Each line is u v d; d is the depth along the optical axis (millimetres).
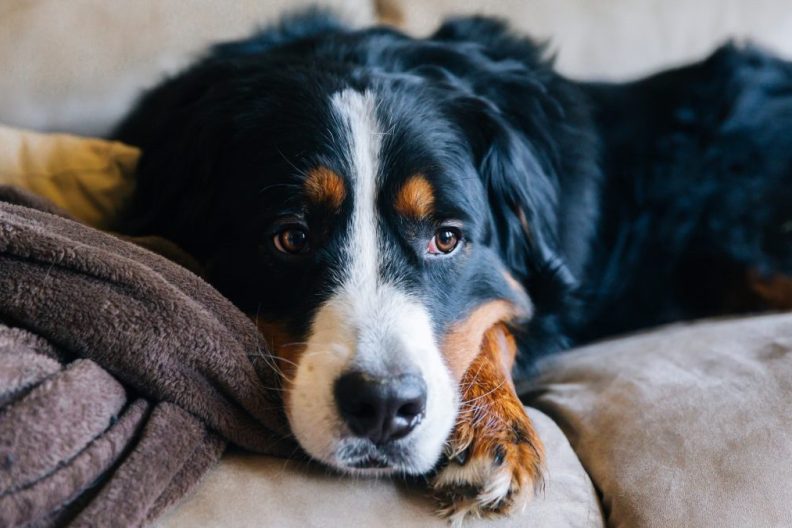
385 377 1152
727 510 1181
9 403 942
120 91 2025
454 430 1245
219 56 1776
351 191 1354
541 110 1776
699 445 1266
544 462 1240
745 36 2473
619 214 2078
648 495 1213
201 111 1532
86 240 1177
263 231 1380
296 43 1724
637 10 2373
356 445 1156
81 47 1995
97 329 1050
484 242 1524
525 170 1611
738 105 2209
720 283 2184
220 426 1112
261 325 1372
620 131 2121
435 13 2215
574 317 1845
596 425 1374
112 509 943
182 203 1546
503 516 1167
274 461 1176
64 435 938
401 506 1158
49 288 1061
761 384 1382
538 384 1643
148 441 1016
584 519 1210
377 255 1347
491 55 1849
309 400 1185
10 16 1964
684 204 2148
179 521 1029
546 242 1688
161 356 1063
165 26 2043
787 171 2197
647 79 2275
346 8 2111
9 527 881
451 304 1413
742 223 2156
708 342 1603
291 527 1062
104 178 1614
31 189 1575
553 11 2305
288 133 1399
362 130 1392
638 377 1462
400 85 1499
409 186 1369
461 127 1517
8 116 1966
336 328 1246
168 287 1104
